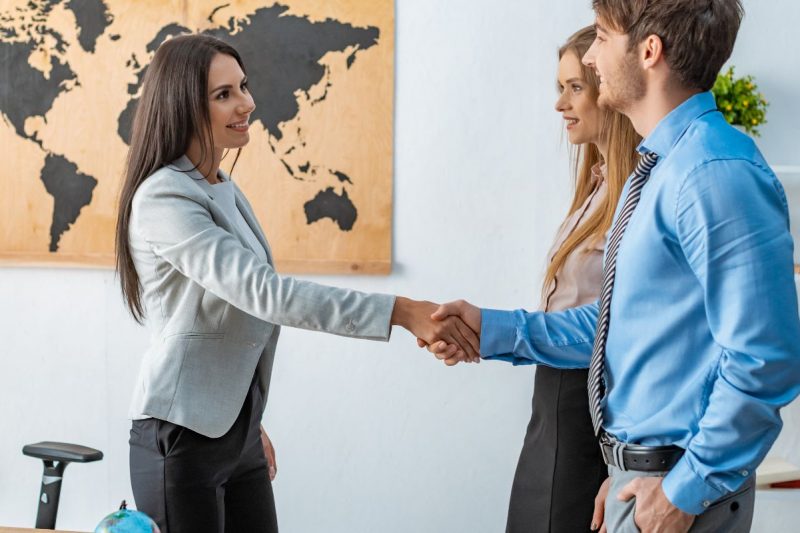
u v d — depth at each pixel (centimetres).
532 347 163
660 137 126
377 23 259
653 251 122
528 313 166
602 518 167
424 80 261
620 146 183
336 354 269
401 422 270
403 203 264
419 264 265
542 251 262
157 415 160
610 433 132
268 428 272
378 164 262
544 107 259
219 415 163
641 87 129
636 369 127
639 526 124
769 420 115
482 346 164
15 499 279
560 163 259
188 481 162
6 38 267
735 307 113
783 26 251
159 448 162
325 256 264
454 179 262
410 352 268
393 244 265
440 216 263
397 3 260
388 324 165
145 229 161
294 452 272
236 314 166
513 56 259
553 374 188
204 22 261
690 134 122
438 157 262
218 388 164
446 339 167
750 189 114
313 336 269
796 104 252
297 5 259
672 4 123
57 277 273
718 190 114
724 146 118
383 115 261
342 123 261
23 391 276
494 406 267
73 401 275
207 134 168
